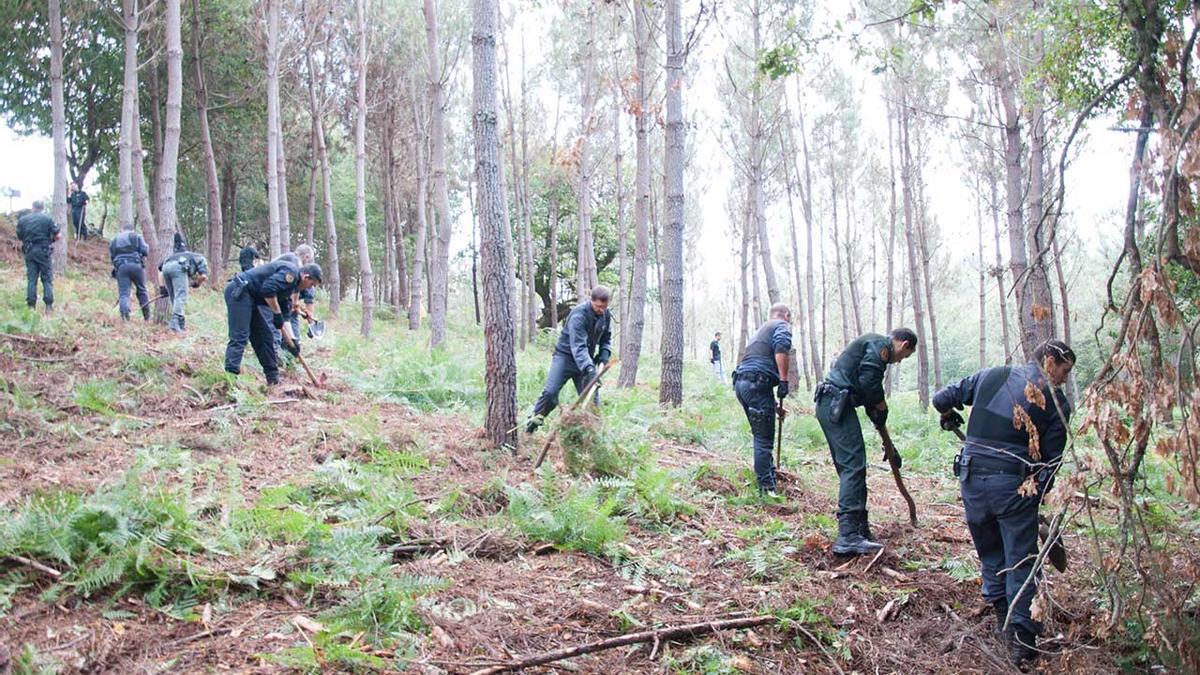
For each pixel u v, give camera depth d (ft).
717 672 12.64
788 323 23.21
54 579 12.09
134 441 19.53
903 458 31.30
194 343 32.01
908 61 52.08
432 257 94.79
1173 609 11.79
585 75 69.62
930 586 16.62
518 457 22.27
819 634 14.29
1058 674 13.70
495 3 22.39
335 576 13.09
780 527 19.16
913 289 63.31
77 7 59.77
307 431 22.47
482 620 13.08
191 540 13.44
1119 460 11.55
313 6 65.98
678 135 36.99
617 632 13.46
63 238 53.67
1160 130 10.11
